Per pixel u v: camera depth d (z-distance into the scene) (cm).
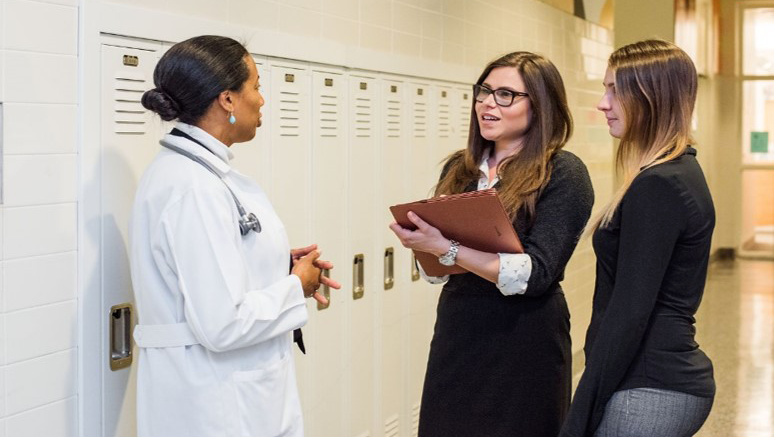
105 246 214
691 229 190
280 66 277
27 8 194
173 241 179
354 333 327
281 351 202
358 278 328
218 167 188
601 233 202
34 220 198
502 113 237
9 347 194
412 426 375
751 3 1164
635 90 198
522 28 479
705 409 197
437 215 222
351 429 329
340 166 312
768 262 1149
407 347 368
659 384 192
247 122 198
